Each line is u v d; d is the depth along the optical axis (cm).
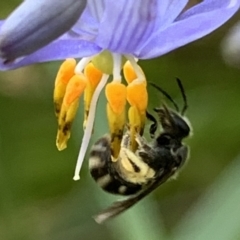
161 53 8
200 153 14
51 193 14
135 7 8
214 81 14
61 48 8
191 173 14
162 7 8
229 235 11
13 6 13
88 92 8
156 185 9
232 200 12
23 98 13
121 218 12
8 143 14
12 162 14
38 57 8
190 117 14
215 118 14
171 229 14
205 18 8
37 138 14
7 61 7
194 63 14
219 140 14
